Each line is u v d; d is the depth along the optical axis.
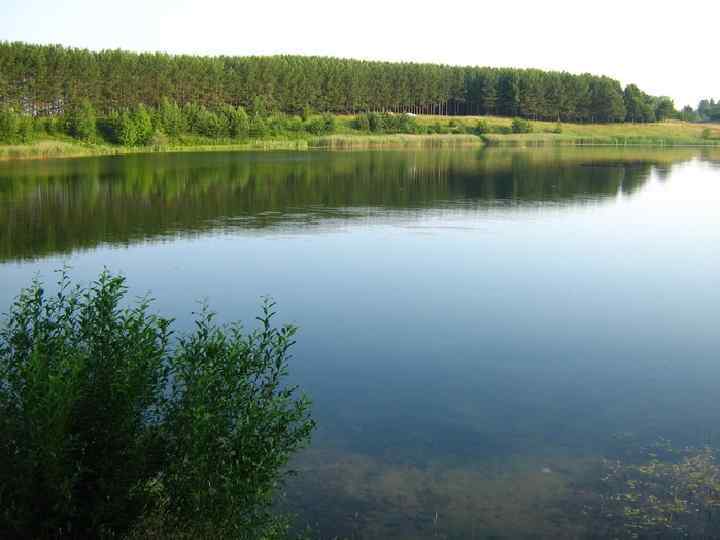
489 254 25.95
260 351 8.13
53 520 6.50
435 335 16.67
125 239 28.91
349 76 135.75
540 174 59.00
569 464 10.55
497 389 13.55
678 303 19.41
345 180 53.00
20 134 83.06
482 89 148.00
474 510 9.28
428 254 25.94
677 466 10.47
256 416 7.43
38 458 6.44
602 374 14.33
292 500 9.48
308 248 27.06
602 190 47.44
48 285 20.80
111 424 7.00
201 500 6.96
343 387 13.55
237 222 33.44
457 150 100.00
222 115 105.38
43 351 7.43
